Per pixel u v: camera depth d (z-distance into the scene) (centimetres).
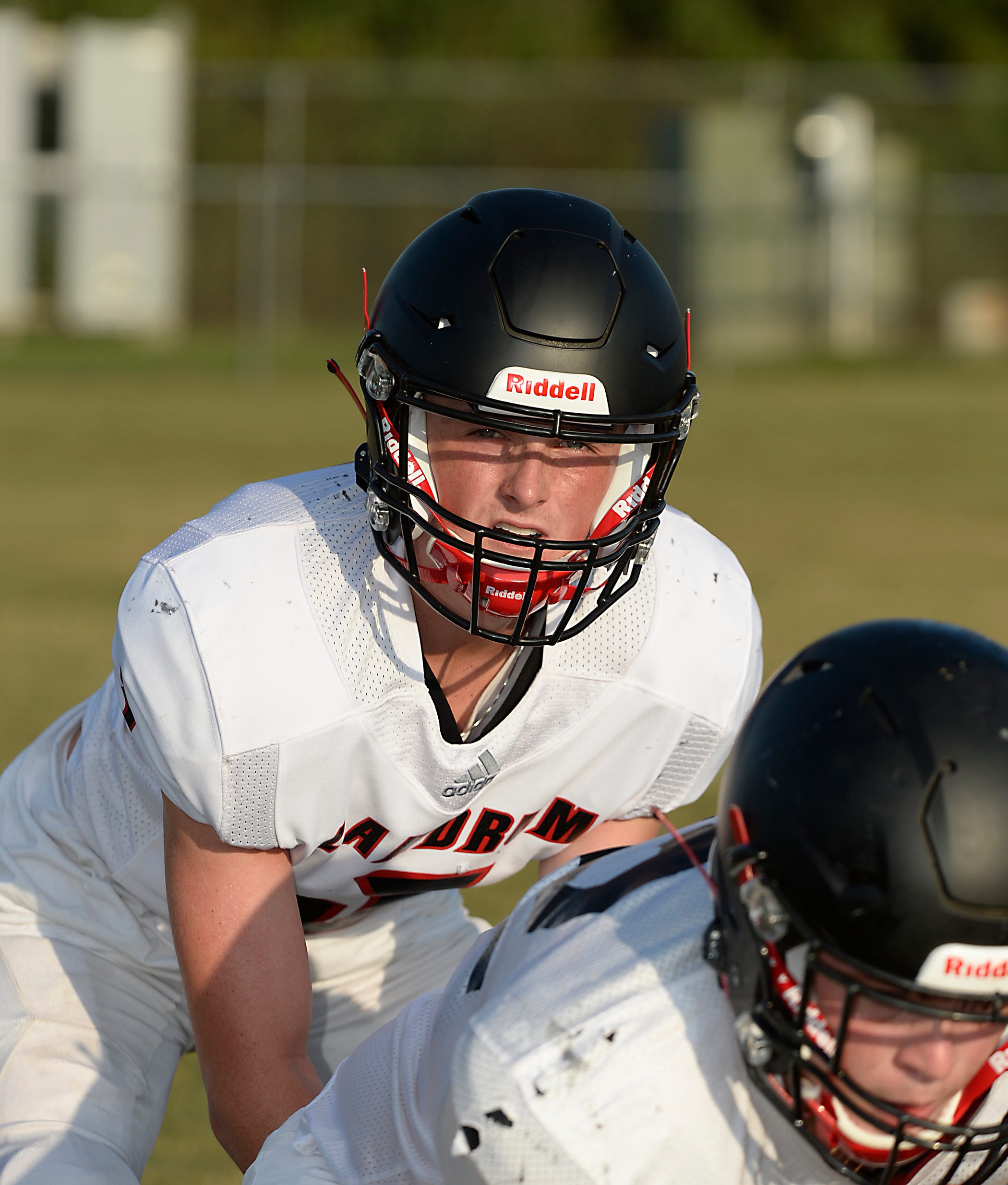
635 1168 432
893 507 3030
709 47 8050
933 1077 420
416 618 610
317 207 5891
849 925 408
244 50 7619
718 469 3503
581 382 568
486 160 6406
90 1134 640
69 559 2430
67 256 5638
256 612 597
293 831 613
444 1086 458
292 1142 527
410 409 593
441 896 797
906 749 405
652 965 445
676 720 654
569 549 577
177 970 698
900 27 8500
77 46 5662
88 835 696
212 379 5156
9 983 679
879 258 5822
